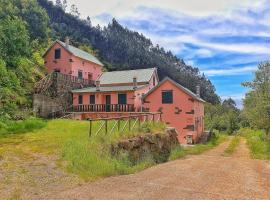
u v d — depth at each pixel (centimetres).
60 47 4931
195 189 993
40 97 3644
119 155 1498
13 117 2761
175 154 2164
